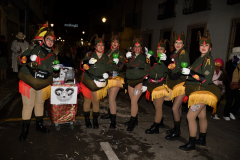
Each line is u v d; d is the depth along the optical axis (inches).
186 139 163.0
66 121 162.9
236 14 355.6
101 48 160.6
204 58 133.3
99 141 150.3
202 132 150.8
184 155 136.8
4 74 336.2
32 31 774.5
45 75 142.9
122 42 874.8
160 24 580.1
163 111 239.3
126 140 154.8
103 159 125.7
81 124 182.9
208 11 413.7
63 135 157.2
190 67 140.8
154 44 609.3
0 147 133.2
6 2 445.1
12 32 531.5
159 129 182.4
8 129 162.2
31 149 133.0
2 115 194.4
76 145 141.9
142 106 254.5
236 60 203.6
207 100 130.7
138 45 164.1
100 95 167.0
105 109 233.1
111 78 172.9
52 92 154.3
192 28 458.9
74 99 159.9
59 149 135.0
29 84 141.0
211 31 406.0
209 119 217.0
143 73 161.8
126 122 188.9
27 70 140.5
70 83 160.1
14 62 327.3
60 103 156.9
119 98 291.4
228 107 213.6
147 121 201.0
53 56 147.8
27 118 147.4
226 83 211.8
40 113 157.9
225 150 147.2
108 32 1068.5
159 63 154.7
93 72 161.5
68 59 198.8
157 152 138.9
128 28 807.1
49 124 178.2
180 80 151.3
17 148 133.0
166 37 557.9
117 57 160.7
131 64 165.9
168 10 536.4
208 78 127.3
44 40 143.3
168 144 152.3
